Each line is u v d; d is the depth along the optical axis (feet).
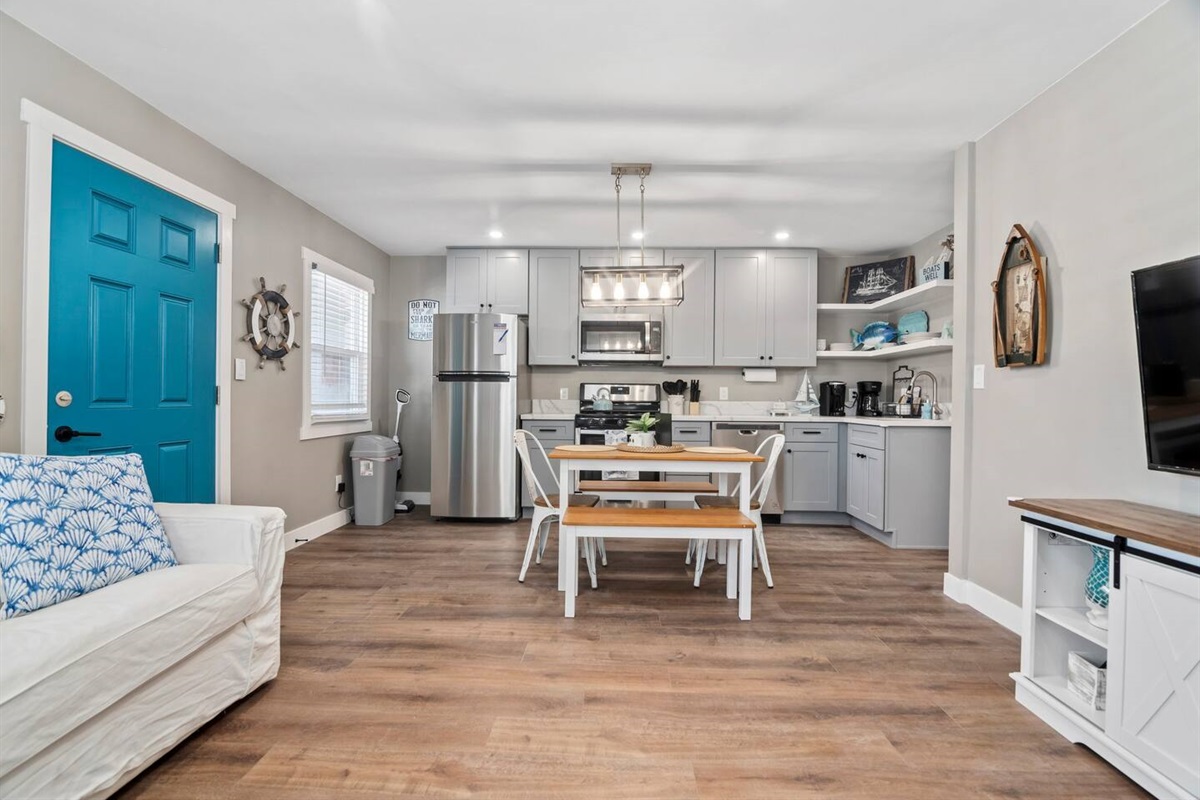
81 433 7.02
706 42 6.69
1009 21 6.21
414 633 7.70
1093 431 6.70
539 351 16.14
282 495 11.62
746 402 16.98
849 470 14.60
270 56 7.04
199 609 5.06
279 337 11.28
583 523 8.32
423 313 17.21
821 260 16.98
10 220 6.23
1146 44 6.09
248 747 5.16
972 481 9.02
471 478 14.67
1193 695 4.20
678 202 12.16
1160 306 5.37
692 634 7.78
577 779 4.78
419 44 6.79
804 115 8.38
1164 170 5.88
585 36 6.60
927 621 8.32
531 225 14.06
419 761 4.99
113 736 4.36
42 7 6.09
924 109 8.13
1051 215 7.43
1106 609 5.49
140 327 7.98
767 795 4.61
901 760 5.08
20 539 4.58
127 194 7.75
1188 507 5.53
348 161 10.18
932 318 14.44
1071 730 5.36
